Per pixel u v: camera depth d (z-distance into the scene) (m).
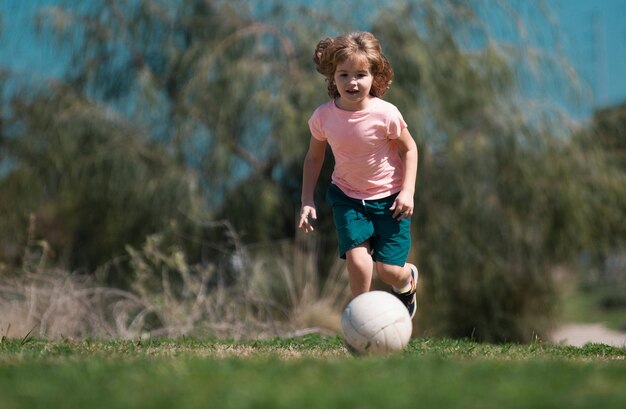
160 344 8.87
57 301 13.65
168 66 19.81
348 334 6.71
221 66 18.92
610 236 20.80
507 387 4.36
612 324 29.48
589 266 22.00
